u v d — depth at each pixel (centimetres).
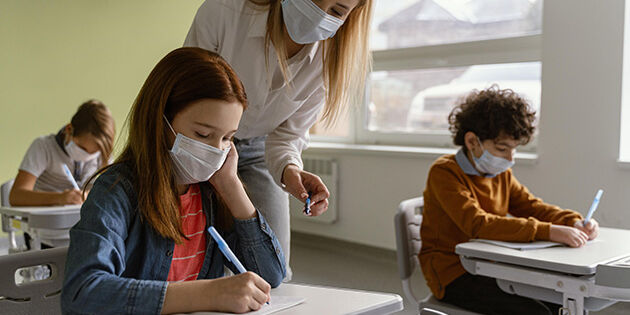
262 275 119
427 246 197
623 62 280
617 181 284
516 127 190
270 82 145
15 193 253
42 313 115
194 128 104
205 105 102
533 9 327
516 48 332
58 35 390
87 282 92
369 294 106
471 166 202
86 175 276
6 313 111
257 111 150
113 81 410
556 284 147
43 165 268
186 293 93
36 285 115
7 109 378
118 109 413
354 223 404
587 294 142
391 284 329
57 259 117
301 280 340
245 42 142
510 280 155
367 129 417
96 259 94
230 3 142
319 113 162
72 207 240
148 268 108
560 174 304
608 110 286
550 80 305
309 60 146
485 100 198
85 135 262
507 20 339
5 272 111
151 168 105
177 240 108
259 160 159
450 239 193
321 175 418
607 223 288
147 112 106
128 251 105
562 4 299
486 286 179
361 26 143
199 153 105
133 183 106
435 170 201
